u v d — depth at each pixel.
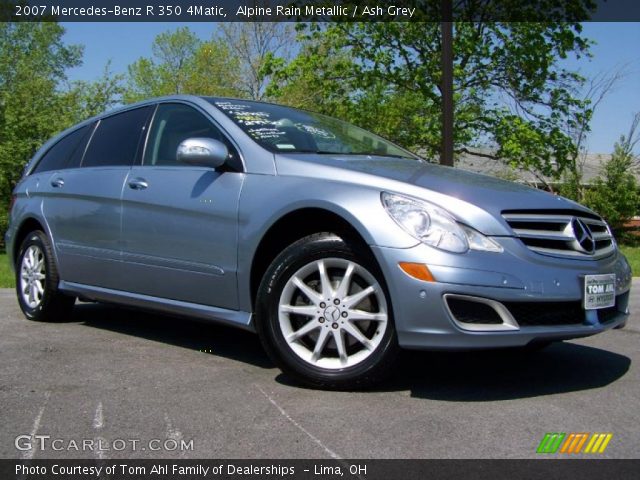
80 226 4.98
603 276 3.55
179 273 4.19
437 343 3.22
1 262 15.78
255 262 3.80
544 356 4.41
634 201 27.72
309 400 3.37
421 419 3.09
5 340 4.73
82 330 5.12
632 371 4.02
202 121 4.42
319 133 4.55
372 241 3.31
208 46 26.17
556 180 20.09
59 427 2.99
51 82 27.45
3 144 24.84
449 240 3.25
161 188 4.34
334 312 3.49
